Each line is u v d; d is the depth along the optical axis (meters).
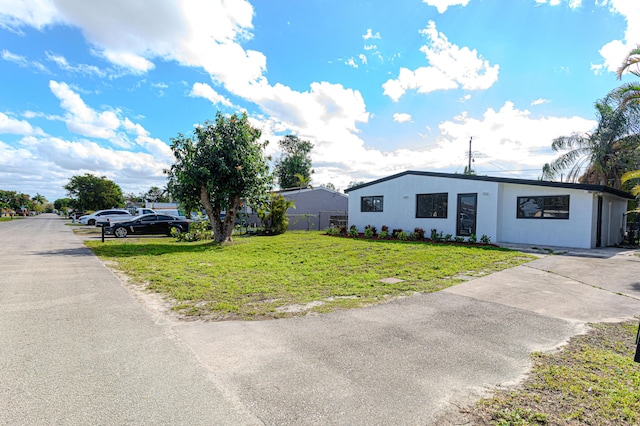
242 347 3.69
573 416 2.48
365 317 4.73
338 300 5.60
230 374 3.07
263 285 6.59
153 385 2.86
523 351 3.63
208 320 4.59
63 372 3.05
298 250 12.05
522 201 14.02
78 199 54.66
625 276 7.52
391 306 5.27
